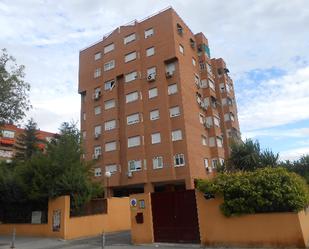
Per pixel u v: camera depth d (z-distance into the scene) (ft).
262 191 42.19
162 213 52.01
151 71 139.03
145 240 52.54
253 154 105.29
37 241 64.39
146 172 128.36
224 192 44.88
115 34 154.51
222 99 171.32
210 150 144.05
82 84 161.07
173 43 136.26
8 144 229.86
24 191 73.51
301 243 39.40
